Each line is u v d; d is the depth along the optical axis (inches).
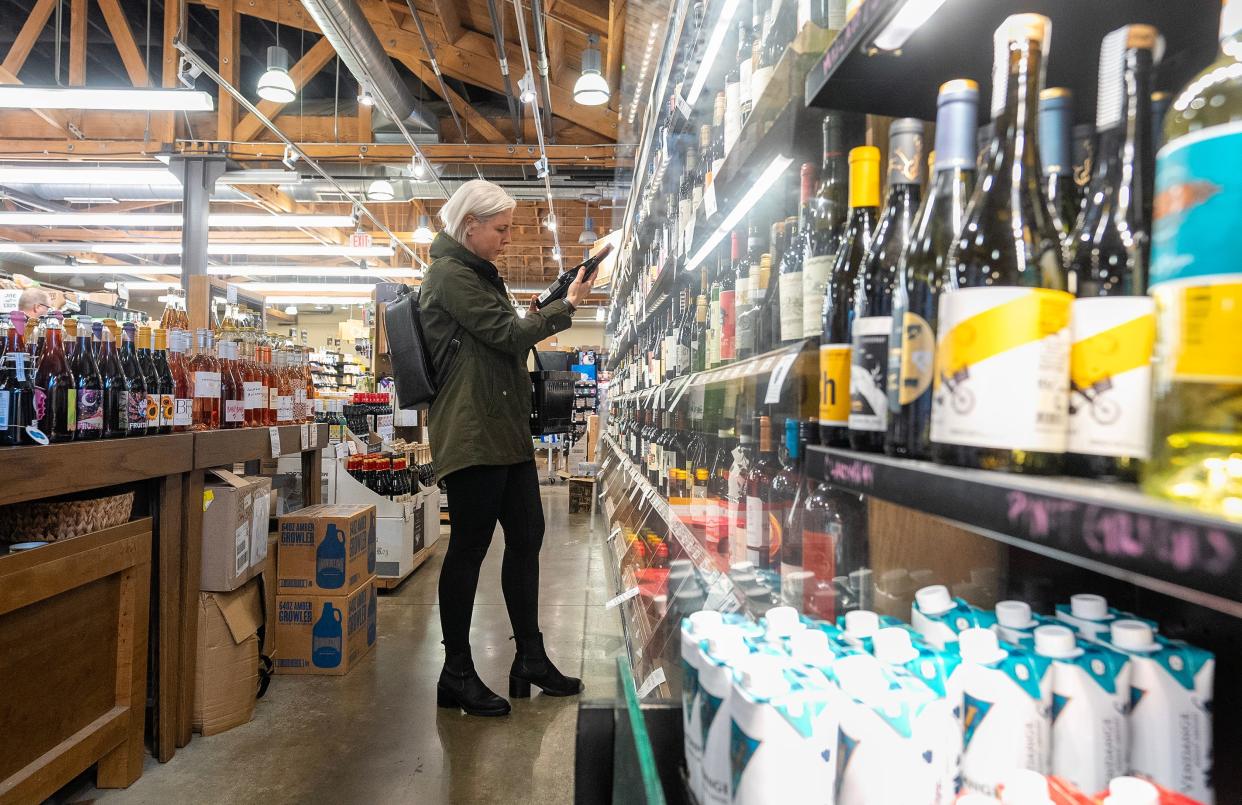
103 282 604.1
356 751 88.7
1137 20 27.4
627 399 156.3
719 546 59.7
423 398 96.3
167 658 86.6
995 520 17.9
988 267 25.3
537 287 719.1
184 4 284.8
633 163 155.6
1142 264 23.8
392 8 281.3
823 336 39.7
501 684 110.2
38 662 68.2
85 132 299.1
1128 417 18.7
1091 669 26.9
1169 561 13.0
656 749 36.7
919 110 33.9
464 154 320.2
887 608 41.3
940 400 21.5
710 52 74.2
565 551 206.2
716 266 77.4
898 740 24.7
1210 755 26.8
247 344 124.1
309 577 113.7
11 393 67.9
